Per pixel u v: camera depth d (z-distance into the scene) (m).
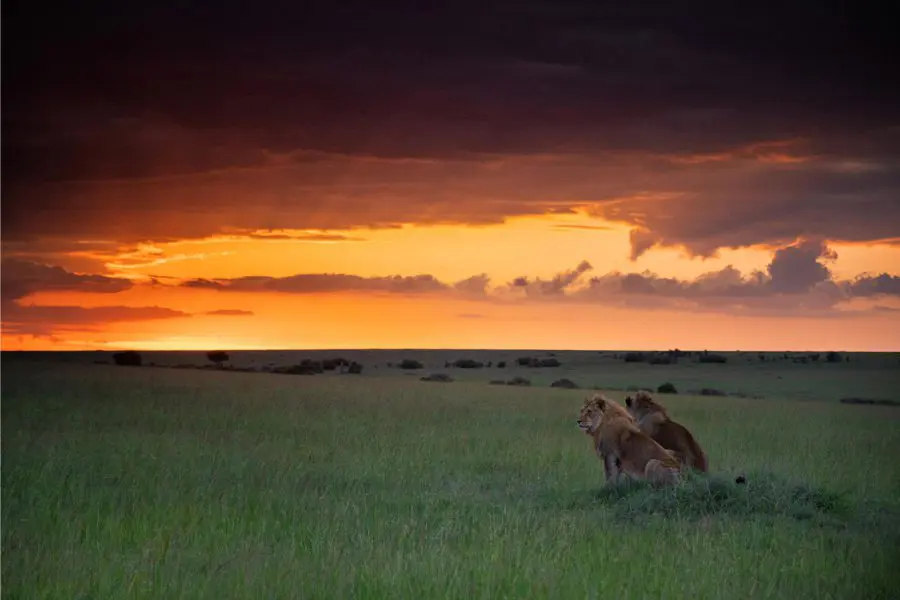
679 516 24.20
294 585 17.73
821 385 138.62
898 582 18.67
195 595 17.39
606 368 190.50
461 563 19.12
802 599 17.59
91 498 26.92
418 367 196.12
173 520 23.95
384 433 47.28
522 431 49.31
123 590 17.66
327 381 103.19
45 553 20.66
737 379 155.62
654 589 17.75
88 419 51.59
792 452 40.88
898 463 37.78
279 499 27.12
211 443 42.12
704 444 44.03
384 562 19.31
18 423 48.72
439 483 31.61
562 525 22.62
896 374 162.62
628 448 27.98
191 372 116.31
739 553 20.39
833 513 25.56
